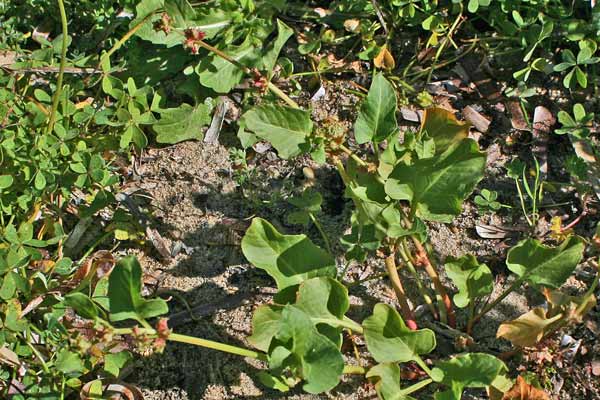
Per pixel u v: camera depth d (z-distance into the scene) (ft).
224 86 3.05
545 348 2.71
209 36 3.02
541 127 3.11
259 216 3.00
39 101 2.98
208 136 3.12
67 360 2.59
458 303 2.68
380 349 2.55
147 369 2.78
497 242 2.94
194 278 2.91
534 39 3.12
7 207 2.85
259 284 2.89
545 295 2.68
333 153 2.79
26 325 2.68
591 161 3.01
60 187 2.90
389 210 2.65
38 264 2.83
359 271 2.89
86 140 2.97
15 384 2.70
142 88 3.10
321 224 2.98
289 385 2.58
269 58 3.06
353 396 2.71
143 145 2.94
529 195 2.96
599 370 2.73
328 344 2.45
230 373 2.76
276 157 3.09
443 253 2.93
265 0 3.10
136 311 2.49
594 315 2.81
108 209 2.99
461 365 2.53
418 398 2.70
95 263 2.82
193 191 3.04
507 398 2.58
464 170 2.63
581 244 2.62
